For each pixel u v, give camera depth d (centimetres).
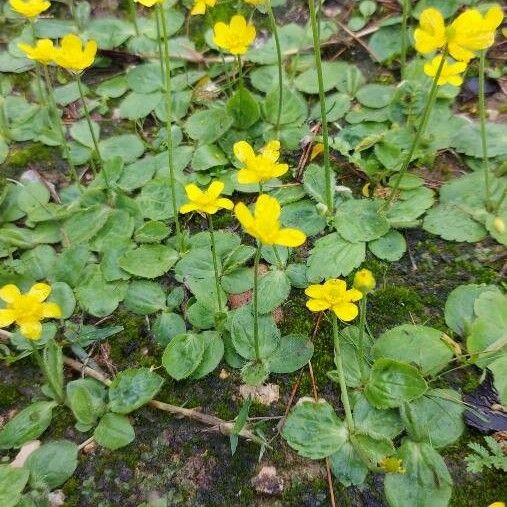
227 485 17
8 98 29
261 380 19
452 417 18
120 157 25
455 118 25
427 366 19
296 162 26
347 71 28
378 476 17
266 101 27
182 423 19
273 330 20
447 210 23
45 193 25
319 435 17
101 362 20
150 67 29
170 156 21
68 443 18
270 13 23
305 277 21
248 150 18
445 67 21
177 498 17
